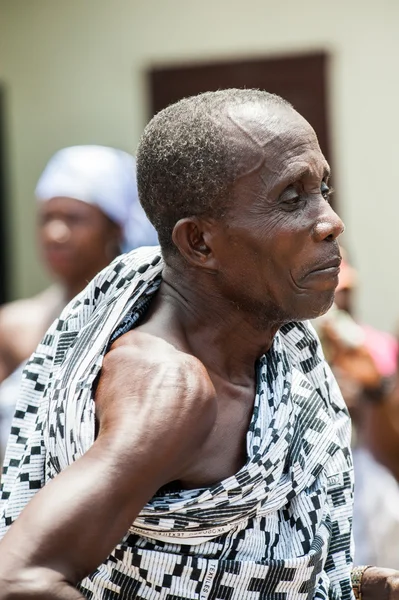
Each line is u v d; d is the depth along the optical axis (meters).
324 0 13.67
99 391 4.67
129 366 4.62
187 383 4.49
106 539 4.12
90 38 14.47
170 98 14.28
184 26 14.16
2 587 3.93
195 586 4.74
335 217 4.84
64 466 4.76
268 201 4.80
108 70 14.44
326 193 5.00
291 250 4.82
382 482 9.83
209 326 5.06
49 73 14.65
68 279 10.72
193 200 4.88
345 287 10.52
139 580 4.76
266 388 5.14
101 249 10.69
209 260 4.95
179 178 4.89
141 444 4.26
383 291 13.74
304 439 5.23
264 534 4.95
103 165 10.75
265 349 5.21
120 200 10.75
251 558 4.88
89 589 4.86
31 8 14.60
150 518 4.69
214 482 4.85
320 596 5.26
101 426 4.49
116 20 14.36
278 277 4.86
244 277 4.90
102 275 5.41
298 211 4.83
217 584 4.76
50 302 11.00
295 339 5.59
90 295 5.43
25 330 10.85
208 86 14.16
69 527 4.04
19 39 14.70
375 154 13.70
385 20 13.50
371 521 9.59
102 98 14.50
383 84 13.59
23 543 4.00
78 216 10.58
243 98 4.91
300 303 4.88
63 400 4.83
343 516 5.50
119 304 5.01
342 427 5.71
